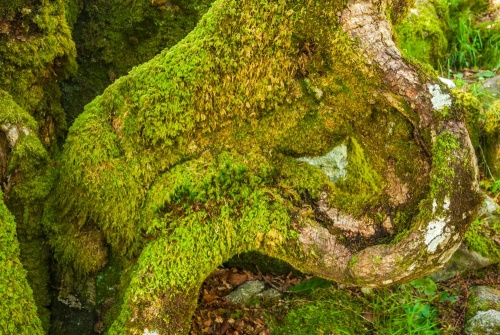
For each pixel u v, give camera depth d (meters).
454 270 3.09
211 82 2.10
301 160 2.30
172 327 2.09
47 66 2.35
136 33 2.77
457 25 5.46
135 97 2.17
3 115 2.12
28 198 2.21
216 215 2.15
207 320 2.70
